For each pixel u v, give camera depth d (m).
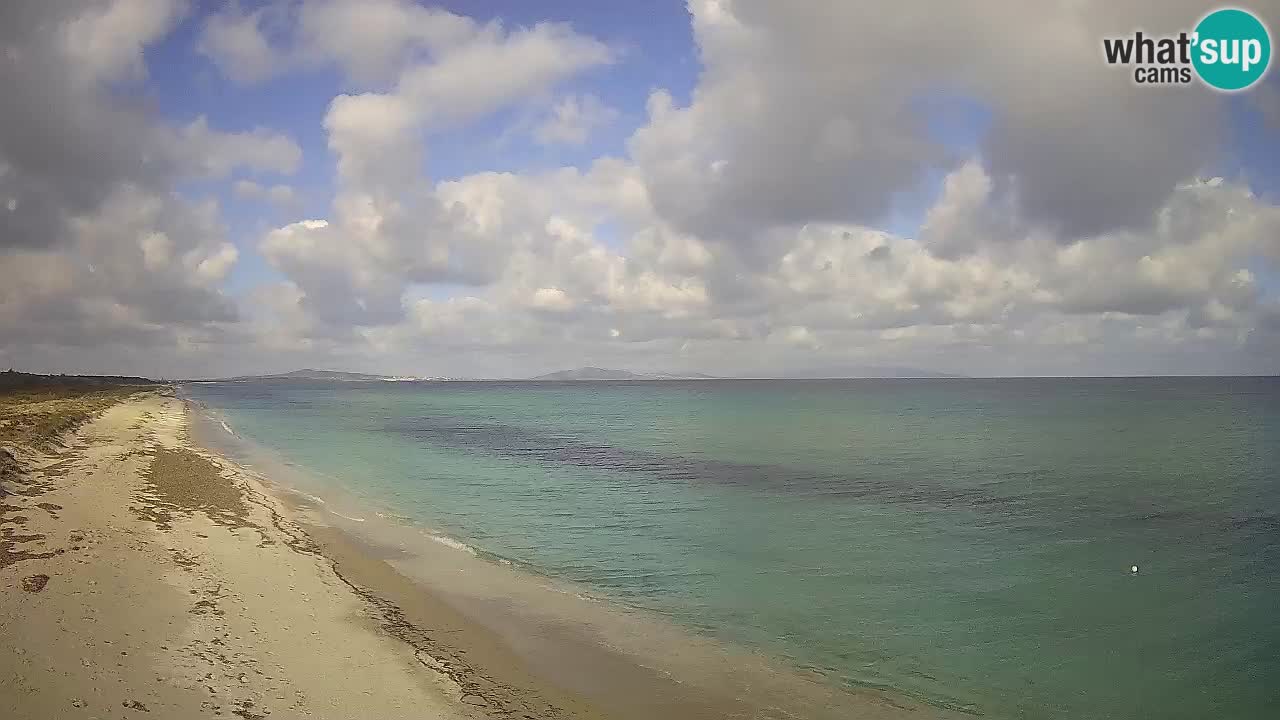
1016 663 12.88
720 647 13.36
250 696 10.05
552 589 16.75
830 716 10.70
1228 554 20.67
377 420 85.44
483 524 24.31
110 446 38.34
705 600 16.14
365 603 14.90
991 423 75.56
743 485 33.59
